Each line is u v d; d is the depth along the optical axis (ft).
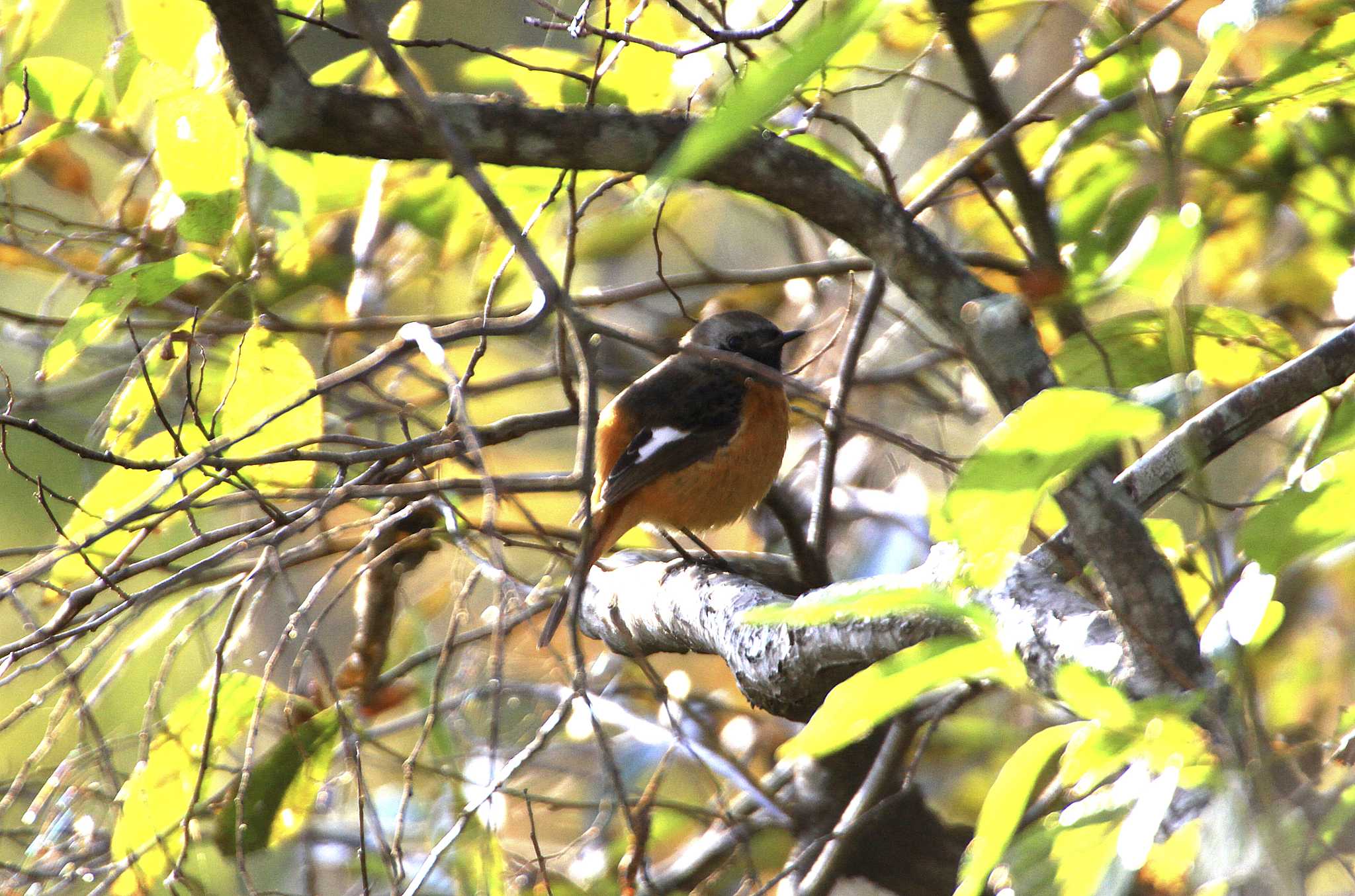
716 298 40.29
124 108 27.02
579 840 24.81
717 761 24.75
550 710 28.45
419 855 26.43
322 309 35.86
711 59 25.96
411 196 30.37
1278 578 11.32
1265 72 22.77
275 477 24.47
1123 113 24.76
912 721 26.35
